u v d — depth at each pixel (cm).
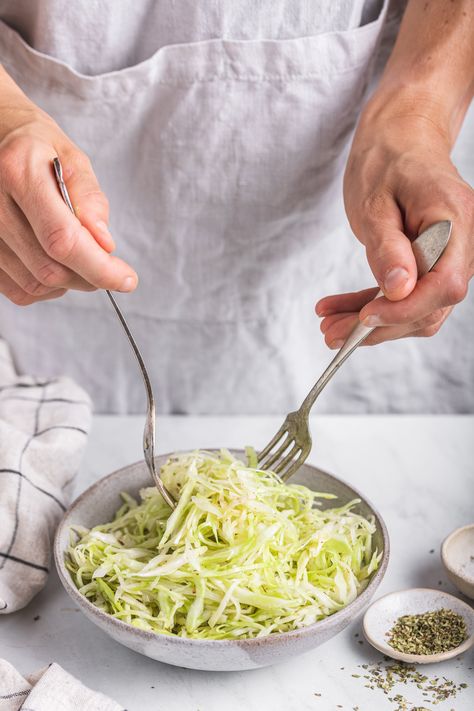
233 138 110
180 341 127
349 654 87
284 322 127
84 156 86
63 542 89
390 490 106
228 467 90
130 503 96
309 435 91
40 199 81
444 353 136
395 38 113
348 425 118
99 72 109
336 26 106
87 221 82
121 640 81
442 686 84
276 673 86
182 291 122
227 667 82
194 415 128
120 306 124
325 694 84
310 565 89
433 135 95
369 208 88
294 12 105
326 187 115
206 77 107
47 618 92
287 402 133
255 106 109
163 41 107
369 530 90
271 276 121
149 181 113
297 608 85
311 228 118
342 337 90
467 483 108
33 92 109
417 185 86
